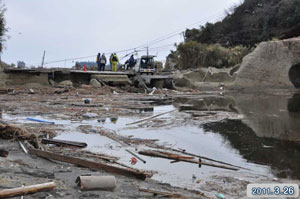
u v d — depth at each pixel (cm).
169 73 4669
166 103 2528
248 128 1422
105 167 725
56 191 549
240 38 6850
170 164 875
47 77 3569
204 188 696
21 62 4072
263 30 6562
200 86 4412
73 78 3881
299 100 2739
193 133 1309
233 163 902
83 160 748
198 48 5678
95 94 3192
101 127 1383
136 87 4088
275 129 1403
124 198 555
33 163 746
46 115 1698
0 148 836
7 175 618
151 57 4125
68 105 2164
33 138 977
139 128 1400
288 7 6291
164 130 1365
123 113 1848
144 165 859
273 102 2617
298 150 1044
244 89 4128
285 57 3922
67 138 1154
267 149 1055
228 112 1964
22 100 2438
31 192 521
